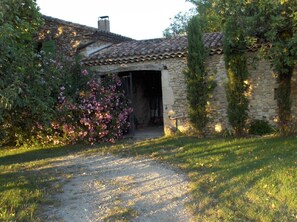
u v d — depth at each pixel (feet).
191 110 39.88
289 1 29.96
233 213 17.38
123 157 32.09
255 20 32.65
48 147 38.63
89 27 47.29
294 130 38.47
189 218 17.47
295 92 39.04
